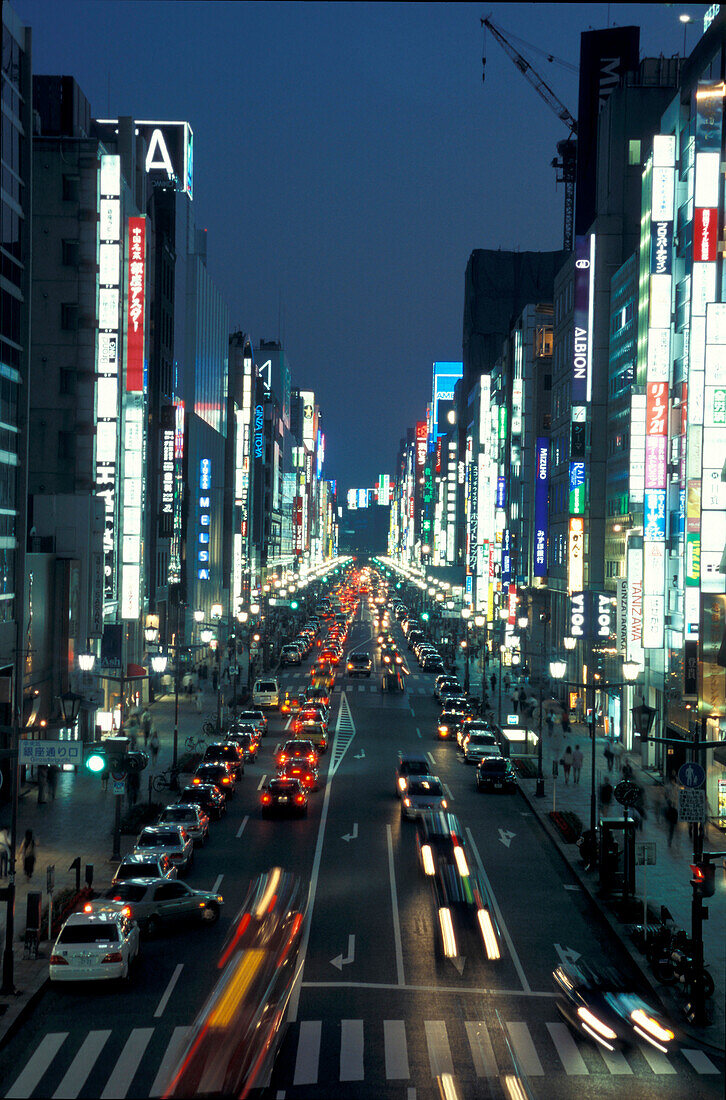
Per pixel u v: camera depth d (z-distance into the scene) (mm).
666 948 28125
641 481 62281
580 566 76188
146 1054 22109
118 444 68750
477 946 29703
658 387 56844
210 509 116938
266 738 69500
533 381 108188
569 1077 21344
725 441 47031
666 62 79750
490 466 129125
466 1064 21672
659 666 58250
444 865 35188
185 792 46625
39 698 54875
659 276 56562
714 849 42156
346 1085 20469
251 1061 18219
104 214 67250
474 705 76125
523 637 97562
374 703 86250
